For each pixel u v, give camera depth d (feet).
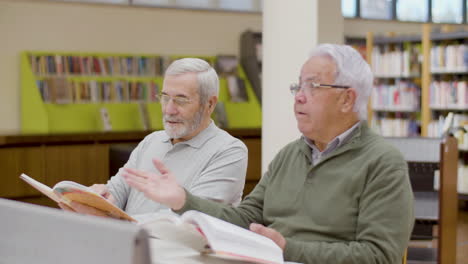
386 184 6.01
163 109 8.43
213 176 8.17
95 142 22.48
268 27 15.64
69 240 3.26
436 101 24.58
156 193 5.93
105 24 26.73
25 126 24.82
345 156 6.38
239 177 8.36
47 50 25.61
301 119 6.45
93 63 26.07
